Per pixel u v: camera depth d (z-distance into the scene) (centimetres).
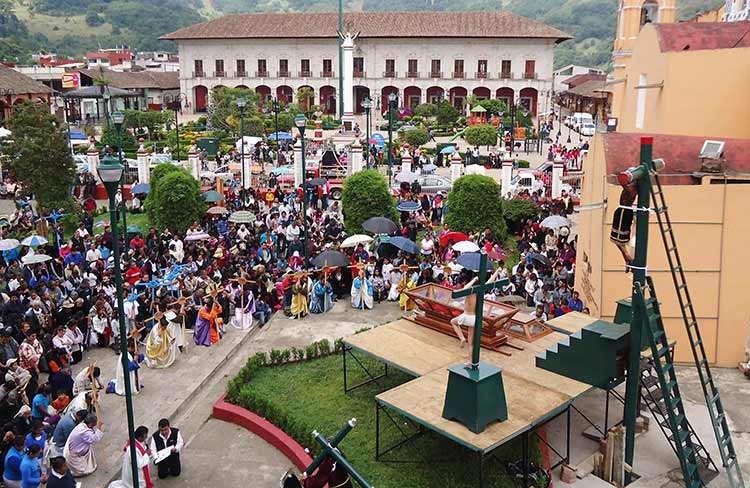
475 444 1066
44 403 1331
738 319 1659
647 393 1391
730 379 1612
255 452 1367
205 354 1769
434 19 8906
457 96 8925
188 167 3859
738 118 2080
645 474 1247
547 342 1470
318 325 1973
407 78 8875
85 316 1809
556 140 6612
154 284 1938
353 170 3972
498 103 7781
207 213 2945
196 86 9269
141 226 3228
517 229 2945
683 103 2106
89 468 1259
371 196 2752
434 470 1227
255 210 3169
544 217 2938
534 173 4016
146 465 1198
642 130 2392
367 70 8906
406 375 1602
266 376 1625
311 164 4112
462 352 1418
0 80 5978
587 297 1908
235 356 1794
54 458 1126
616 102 3017
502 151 5103
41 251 2289
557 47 18875
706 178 1636
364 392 1527
